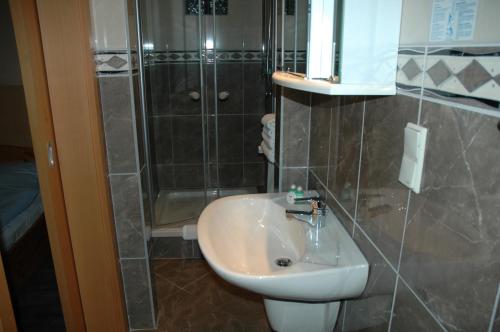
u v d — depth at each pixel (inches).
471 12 23.9
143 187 68.8
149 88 119.2
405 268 34.1
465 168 25.2
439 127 27.9
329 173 56.1
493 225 22.9
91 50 56.7
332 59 37.3
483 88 23.2
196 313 80.8
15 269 84.4
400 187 34.4
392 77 33.7
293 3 50.8
